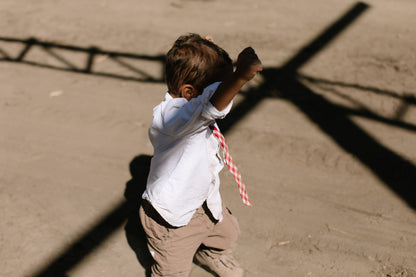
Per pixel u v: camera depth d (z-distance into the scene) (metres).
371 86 4.33
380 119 3.86
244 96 4.21
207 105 1.69
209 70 1.85
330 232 2.79
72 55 5.02
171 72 1.90
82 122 3.88
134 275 2.54
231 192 3.12
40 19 5.89
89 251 2.68
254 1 6.41
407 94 4.20
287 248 2.69
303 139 3.62
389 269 2.54
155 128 1.92
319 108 4.01
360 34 5.35
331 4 6.24
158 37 5.39
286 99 4.16
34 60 4.91
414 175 3.23
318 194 3.09
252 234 2.78
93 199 3.06
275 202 3.03
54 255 2.64
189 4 6.34
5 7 6.26
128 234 2.80
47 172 3.31
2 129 3.79
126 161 3.43
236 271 2.48
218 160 2.05
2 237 2.74
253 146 3.56
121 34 5.48
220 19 5.82
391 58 4.80
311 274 2.52
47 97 4.23
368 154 3.45
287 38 5.29
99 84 4.45
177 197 1.95
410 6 6.11
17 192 3.11
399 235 2.76
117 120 3.90
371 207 2.97
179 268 2.16
